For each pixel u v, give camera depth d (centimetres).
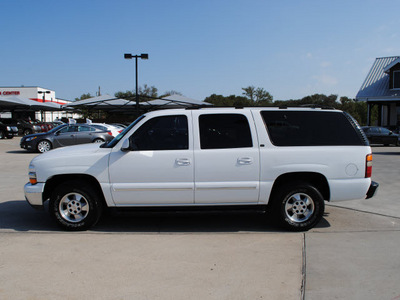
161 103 2516
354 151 546
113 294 355
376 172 1145
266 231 555
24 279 386
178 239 516
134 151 536
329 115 561
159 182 534
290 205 547
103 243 498
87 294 355
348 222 603
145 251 468
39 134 1791
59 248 478
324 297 352
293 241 507
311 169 536
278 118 551
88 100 2541
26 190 546
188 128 541
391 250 473
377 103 3062
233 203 544
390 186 914
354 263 431
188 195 536
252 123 545
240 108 555
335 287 371
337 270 411
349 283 380
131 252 464
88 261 434
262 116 550
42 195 550
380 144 2517
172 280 385
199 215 648
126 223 598
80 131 1806
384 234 539
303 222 546
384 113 3309
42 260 437
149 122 546
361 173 546
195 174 533
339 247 483
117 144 543
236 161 533
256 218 629
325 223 598
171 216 641
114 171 535
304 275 398
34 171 549
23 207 698
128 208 546
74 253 460
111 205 543
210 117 548
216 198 537
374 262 434
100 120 3334
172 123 546
